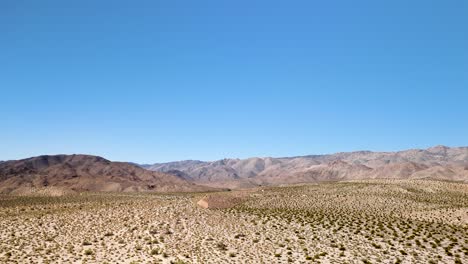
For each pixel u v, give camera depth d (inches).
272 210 4220.0
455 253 2491.4
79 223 3415.4
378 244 2746.1
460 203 4955.7
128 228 3198.8
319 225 3373.5
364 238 2923.2
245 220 3570.4
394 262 2329.0
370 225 3376.0
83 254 2524.6
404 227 3282.5
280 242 2812.5
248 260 2384.4
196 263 2306.8
